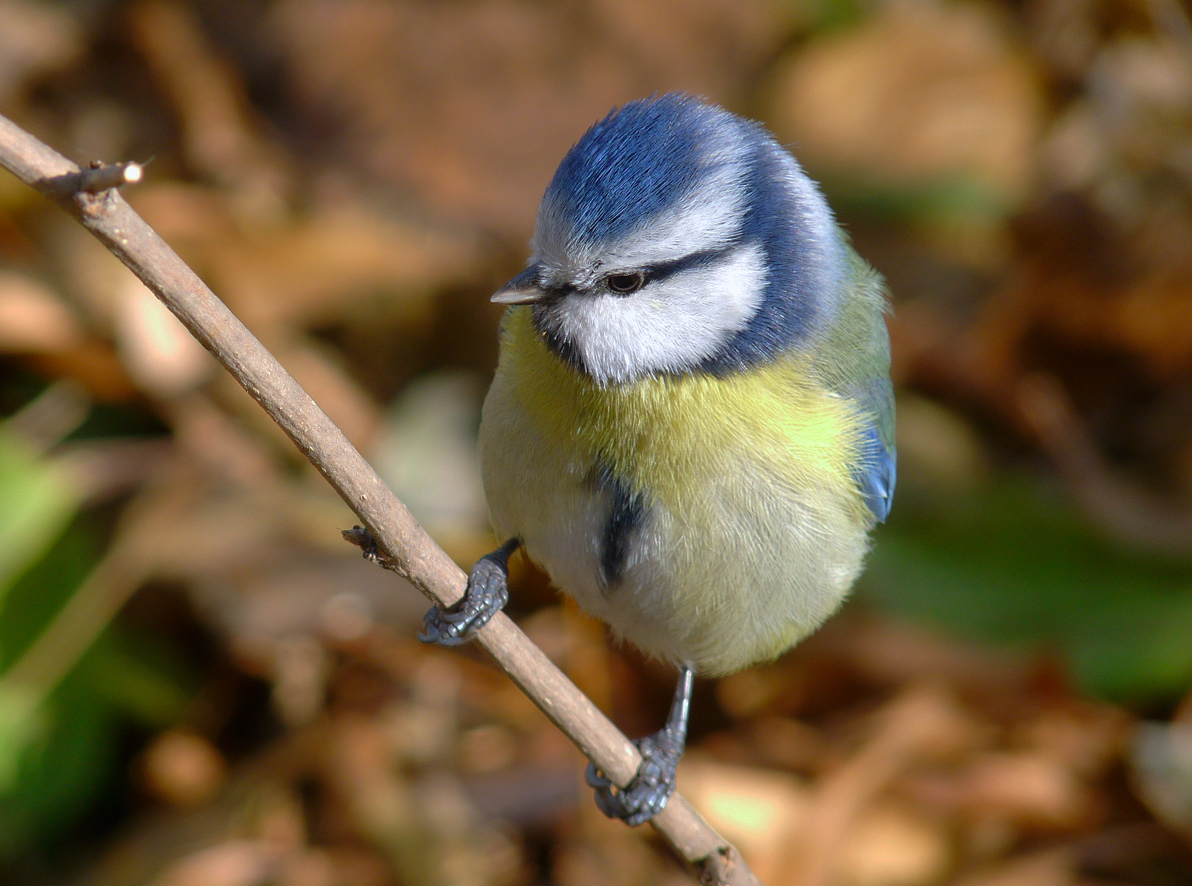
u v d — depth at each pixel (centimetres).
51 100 935
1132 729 758
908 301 980
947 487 858
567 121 998
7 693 678
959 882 696
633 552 507
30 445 752
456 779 705
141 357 770
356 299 895
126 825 686
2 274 764
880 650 770
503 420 512
